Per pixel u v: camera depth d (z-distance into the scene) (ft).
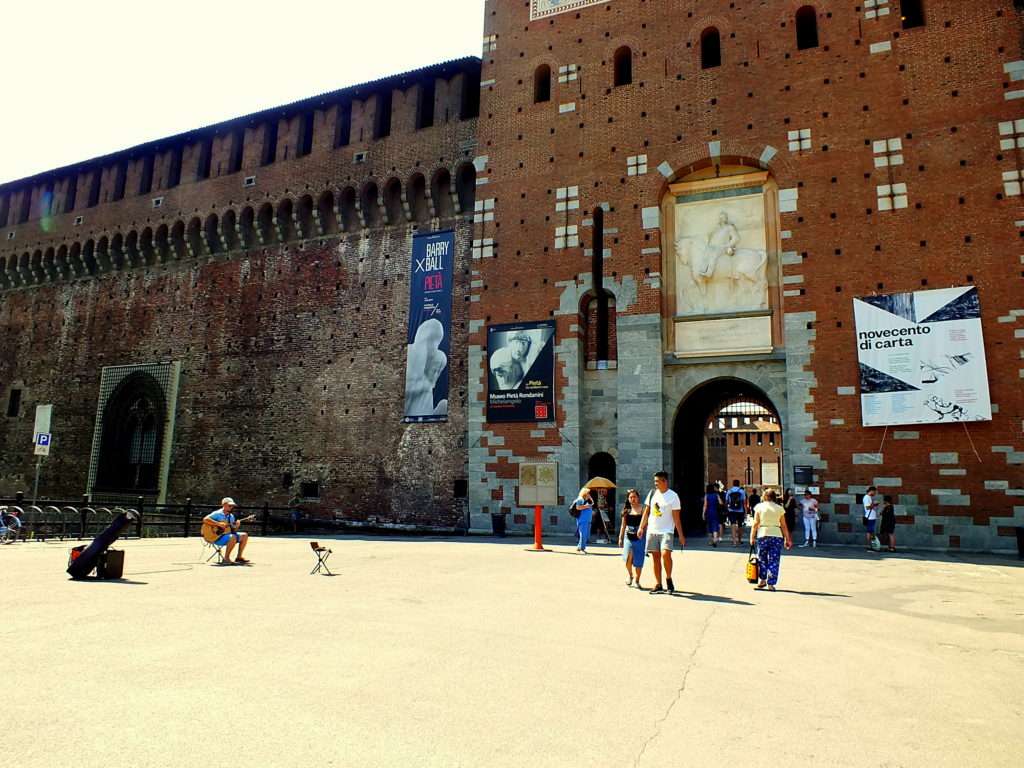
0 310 164.76
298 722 20.29
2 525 82.94
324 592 44.39
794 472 84.38
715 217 95.81
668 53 100.58
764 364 90.48
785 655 30.01
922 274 82.79
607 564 63.00
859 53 90.38
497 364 101.81
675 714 22.03
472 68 118.11
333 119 128.77
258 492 123.34
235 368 130.82
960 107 84.69
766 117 93.09
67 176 159.33
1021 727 21.54
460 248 113.91
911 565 64.75
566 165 103.50
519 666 27.14
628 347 94.94
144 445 138.10
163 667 25.72
